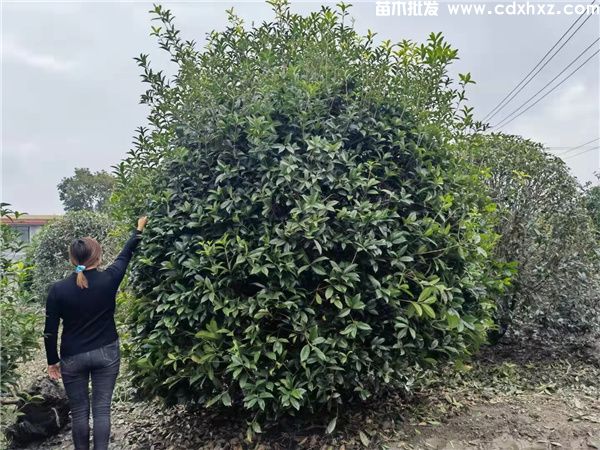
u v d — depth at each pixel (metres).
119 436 4.28
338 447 3.54
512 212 5.57
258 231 3.47
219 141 3.75
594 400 4.25
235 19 4.72
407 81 3.98
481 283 4.13
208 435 3.94
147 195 3.93
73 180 37.06
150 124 4.10
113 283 3.53
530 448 3.42
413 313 3.40
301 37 4.39
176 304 3.44
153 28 4.06
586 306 5.49
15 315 3.34
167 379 3.51
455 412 3.99
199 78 3.96
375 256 3.39
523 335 6.05
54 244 10.59
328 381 3.29
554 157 5.80
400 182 3.72
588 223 5.69
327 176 3.47
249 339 3.37
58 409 4.17
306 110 3.71
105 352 3.46
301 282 3.44
